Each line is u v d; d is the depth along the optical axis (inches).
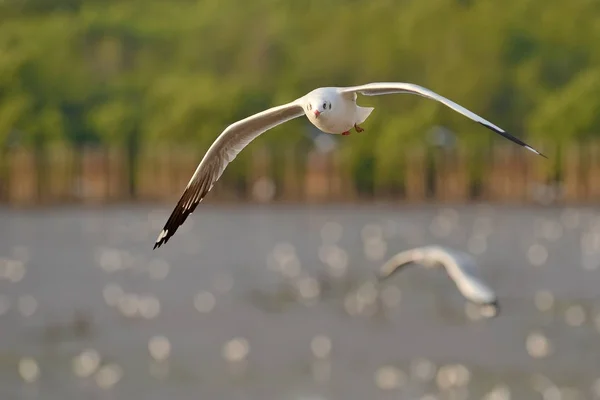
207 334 1576.0
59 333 1609.3
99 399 1263.5
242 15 4028.1
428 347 1454.2
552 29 3577.8
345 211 3516.2
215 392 1274.6
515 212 3361.2
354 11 3774.6
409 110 3472.0
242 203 3681.1
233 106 3663.9
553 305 1747.0
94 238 3011.8
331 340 1509.6
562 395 1235.9
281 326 1619.1
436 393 1254.9
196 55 4045.3
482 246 2613.2
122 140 3858.3
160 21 4323.3
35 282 2171.5
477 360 1378.0
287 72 3782.0
